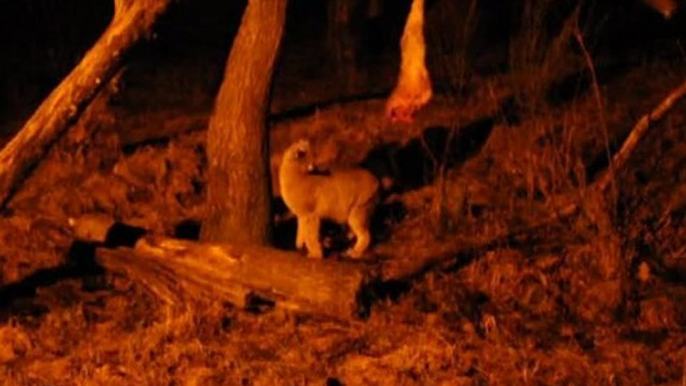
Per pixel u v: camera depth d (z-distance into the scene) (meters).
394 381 7.02
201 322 7.70
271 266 7.82
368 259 8.72
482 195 9.94
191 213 9.66
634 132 9.20
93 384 6.94
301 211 8.56
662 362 7.32
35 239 9.06
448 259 8.68
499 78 12.67
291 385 6.97
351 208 8.59
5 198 7.74
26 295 8.28
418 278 8.42
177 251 8.20
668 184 9.99
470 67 12.72
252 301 7.88
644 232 8.98
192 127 11.75
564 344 7.58
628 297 8.15
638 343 7.60
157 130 11.70
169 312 7.82
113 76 7.88
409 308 7.96
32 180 10.27
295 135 11.28
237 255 7.96
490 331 7.69
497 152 10.70
